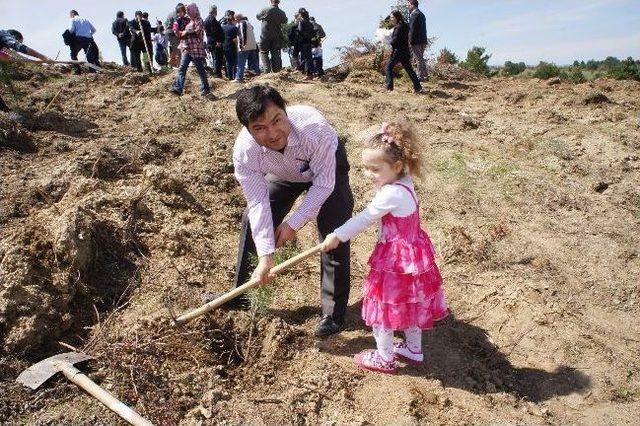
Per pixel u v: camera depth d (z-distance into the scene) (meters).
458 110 9.39
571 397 3.46
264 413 3.05
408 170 3.21
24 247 3.63
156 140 6.47
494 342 3.89
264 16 12.61
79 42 11.75
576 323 4.10
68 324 3.45
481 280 4.59
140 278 3.99
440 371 3.54
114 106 8.46
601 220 5.74
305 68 12.50
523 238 5.34
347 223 3.15
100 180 5.12
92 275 3.84
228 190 5.71
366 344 3.69
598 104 9.52
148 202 4.84
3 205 4.52
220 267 4.35
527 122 8.63
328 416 3.10
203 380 3.21
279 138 2.99
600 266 4.96
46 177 5.10
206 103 8.62
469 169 6.74
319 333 3.70
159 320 3.49
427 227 5.46
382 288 3.20
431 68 13.30
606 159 7.16
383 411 3.15
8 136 5.93
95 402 2.96
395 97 10.27
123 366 3.19
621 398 3.47
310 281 4.40
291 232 3.24
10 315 3.29
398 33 10.40
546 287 4.54
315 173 3.29
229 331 3.58
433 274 3.23
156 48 14.59
